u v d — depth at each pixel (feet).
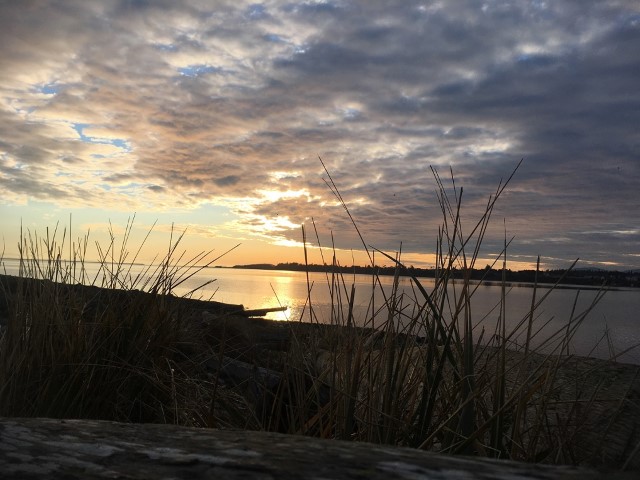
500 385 5.96
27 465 2.39
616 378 8.61
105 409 8.99
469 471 2.30
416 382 6.64
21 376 8.45
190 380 10.30
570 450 6.10
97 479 2.27
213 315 15.37
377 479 2.23
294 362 7.49
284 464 2.43
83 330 9.51
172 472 2.35
